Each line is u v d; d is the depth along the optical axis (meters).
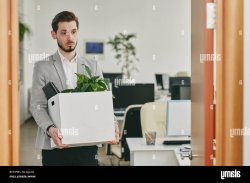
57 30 2.29
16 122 1.59
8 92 1.56
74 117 1.83
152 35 8.64
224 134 1.65
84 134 1.84
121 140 3.81
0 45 1.53
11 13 1.56
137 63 8.67
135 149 2.96
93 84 1.94
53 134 1.89
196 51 1.91
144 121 3.51
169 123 3.06
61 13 2.28
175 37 8.64
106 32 8.61
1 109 1.54
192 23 2.02
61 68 2.28
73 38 2.29
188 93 4.22
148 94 4.84
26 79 7.66
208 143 1.68
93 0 8.51
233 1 1.60
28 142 5.71
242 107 1.63
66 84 2.26
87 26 8.55
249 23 1.61
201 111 1.79
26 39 7.62
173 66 8.66
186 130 3.07
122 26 8.63
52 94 2.07
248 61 1.62
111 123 1.89
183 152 2.82
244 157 1.65
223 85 1.64
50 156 2.22
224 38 1.63
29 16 7.97
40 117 2.07
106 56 8.64
